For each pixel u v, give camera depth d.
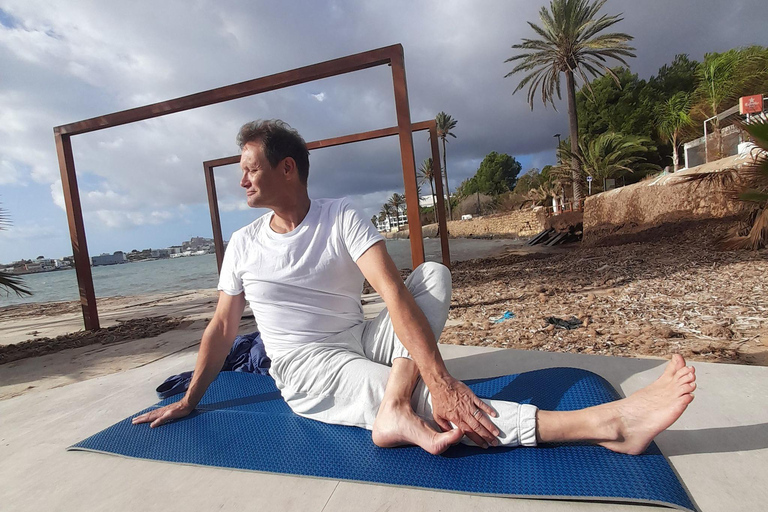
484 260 14.55
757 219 7.22
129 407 2.22
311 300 1.59
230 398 2.03
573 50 23.30
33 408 2.38
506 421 1.25
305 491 1.26
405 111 4.15
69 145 5.82
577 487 1.11
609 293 5.69
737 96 20.05
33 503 1.35
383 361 1.60
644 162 29.41
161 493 1.33
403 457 1.35
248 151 1.50
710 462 1.24
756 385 1.74
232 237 1.73
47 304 16.30
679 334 3.63
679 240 10.26
